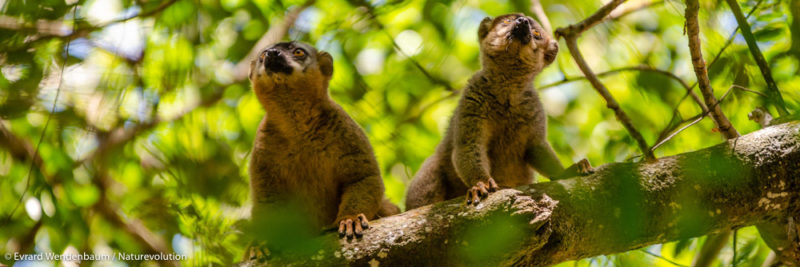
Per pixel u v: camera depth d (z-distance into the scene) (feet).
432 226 22.47
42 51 35.09
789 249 27.81
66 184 35.65
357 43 44.80
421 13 45.34
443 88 45.75
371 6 43.29
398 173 43.62
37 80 34.91
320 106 30.99
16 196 35.58
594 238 23.15
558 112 45.68
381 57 46.21
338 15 44.37
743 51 35.40
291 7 44.55
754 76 34.50
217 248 33.53
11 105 34.45
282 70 30.32
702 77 25.62
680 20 43.04
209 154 38.78
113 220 36.22
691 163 23.89
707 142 39.17
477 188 24.17
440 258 22.20
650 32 44.32
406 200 35.53
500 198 22.74
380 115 43.80
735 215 23.72
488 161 32.24
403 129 43.96
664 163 24.09
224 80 44.19
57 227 34.55
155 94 38.24
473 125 31.63
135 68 37.42
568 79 41.09
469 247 22.13
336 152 30.66
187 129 38.83
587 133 44.68
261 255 23.08
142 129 37.91
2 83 34.63
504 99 32.32
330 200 31.24
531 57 32.17
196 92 42.01
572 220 22.80
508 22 32.94
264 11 43.65
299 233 22.74
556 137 43.88
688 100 39.91
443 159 33.53
